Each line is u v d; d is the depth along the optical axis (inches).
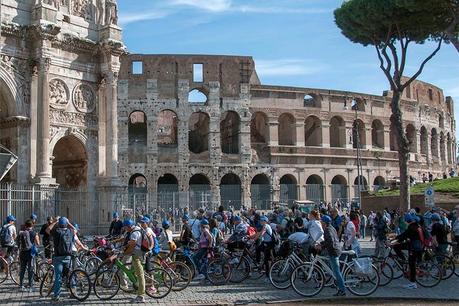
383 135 3900.1
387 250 1425.9
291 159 3496.6
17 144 1664.6
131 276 844.6
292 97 3548.2
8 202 1501.0
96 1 1907.0
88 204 1831.9
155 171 3208.7
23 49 1681.8
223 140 3750.0
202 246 1033.5
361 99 3791.8
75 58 1827.0
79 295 844.0
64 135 1782.7
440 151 4532.5
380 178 3846.0
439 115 4505.4
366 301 816.3
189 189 3243.1
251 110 3427.7
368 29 1895.9
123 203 1877.5
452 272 1019.9
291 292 898.7
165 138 3941.9
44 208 1621.6
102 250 1016.2
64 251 842.8
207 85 3363.7
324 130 3619.6
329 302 813.9
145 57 3277.6
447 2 1695.4
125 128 3191.4
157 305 799.1
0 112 1731.1
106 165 1856.5
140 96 3243.1
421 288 932.6
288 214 1555.1
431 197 1553.9
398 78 1872.5
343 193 3634.4
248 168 3366.1
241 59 3437.5
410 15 1780.3
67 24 1809.8
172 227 2228.1
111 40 1855.3
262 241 1055.6
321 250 892.6
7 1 1653.5
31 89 1691.7
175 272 940.0
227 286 975.0
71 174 1905.8
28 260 966.4
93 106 1871.3
